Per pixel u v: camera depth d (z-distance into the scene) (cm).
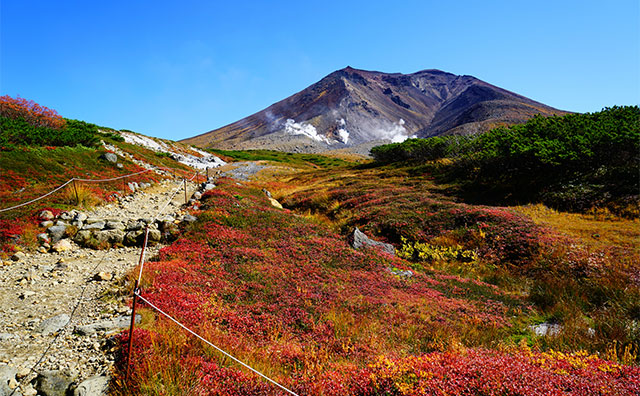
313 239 1772
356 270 1413
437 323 920
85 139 3331
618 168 2134
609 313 962
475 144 3497
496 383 495
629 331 813
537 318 1034
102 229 1532
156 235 1545
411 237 2012
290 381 561
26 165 2175
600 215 1836
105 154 3038
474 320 965
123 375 559
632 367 563
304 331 835
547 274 1370
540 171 2539
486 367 547
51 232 1416
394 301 1088
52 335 717
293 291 1088
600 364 577
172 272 1101
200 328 730
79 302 898
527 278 1404
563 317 990
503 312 1072
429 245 1894
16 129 2670
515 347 745
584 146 2272
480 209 2133
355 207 2697
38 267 1134
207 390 527
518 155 2555
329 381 545
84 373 587
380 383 526
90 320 789
